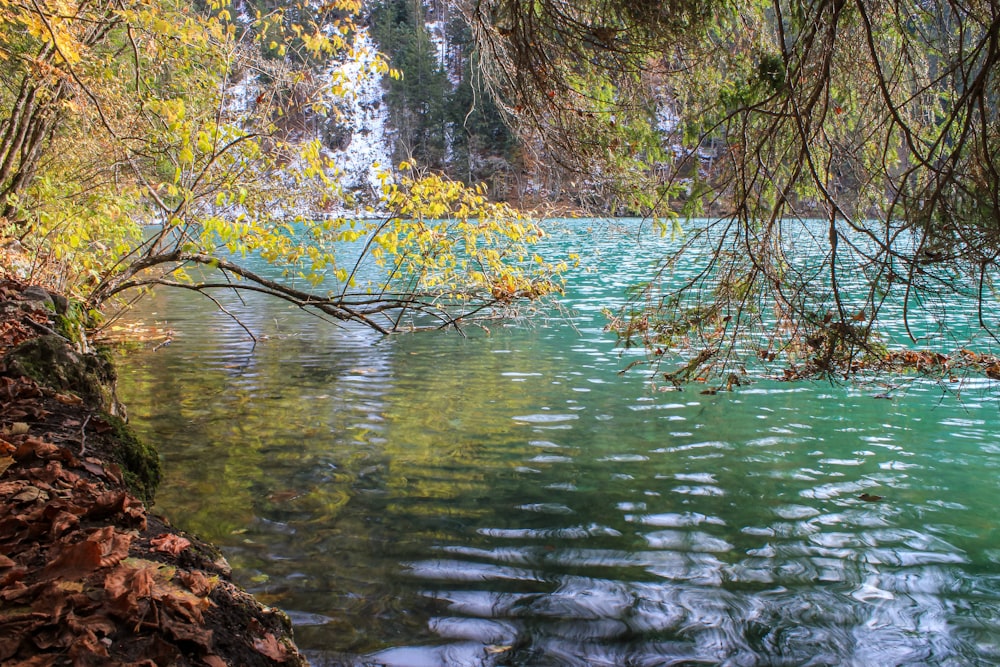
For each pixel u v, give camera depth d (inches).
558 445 211.0
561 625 117.3
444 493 174.2
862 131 154.1
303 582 129.3
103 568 80.4
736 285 164.4
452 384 286.7
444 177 284.5
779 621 120.3
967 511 165.6
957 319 385.4
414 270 305.1
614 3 154.6
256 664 78.4
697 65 163.5
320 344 373.7
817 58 140.9
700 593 128.8
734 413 243.6
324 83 292.2
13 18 227.5
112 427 139.6
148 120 298.2
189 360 330.0
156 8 271.1
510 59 185.0
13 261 272.1
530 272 329.1
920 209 117.9
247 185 290.8
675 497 173.3
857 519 161.5
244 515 158.7
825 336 148.8
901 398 260.4
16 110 288.7
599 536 151.2
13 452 110.3
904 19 141.7
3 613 69.8
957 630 118.4
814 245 163.2
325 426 228.7
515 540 148.8
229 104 302.8
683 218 178.7
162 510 159.8
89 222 285.4
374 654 107.9
